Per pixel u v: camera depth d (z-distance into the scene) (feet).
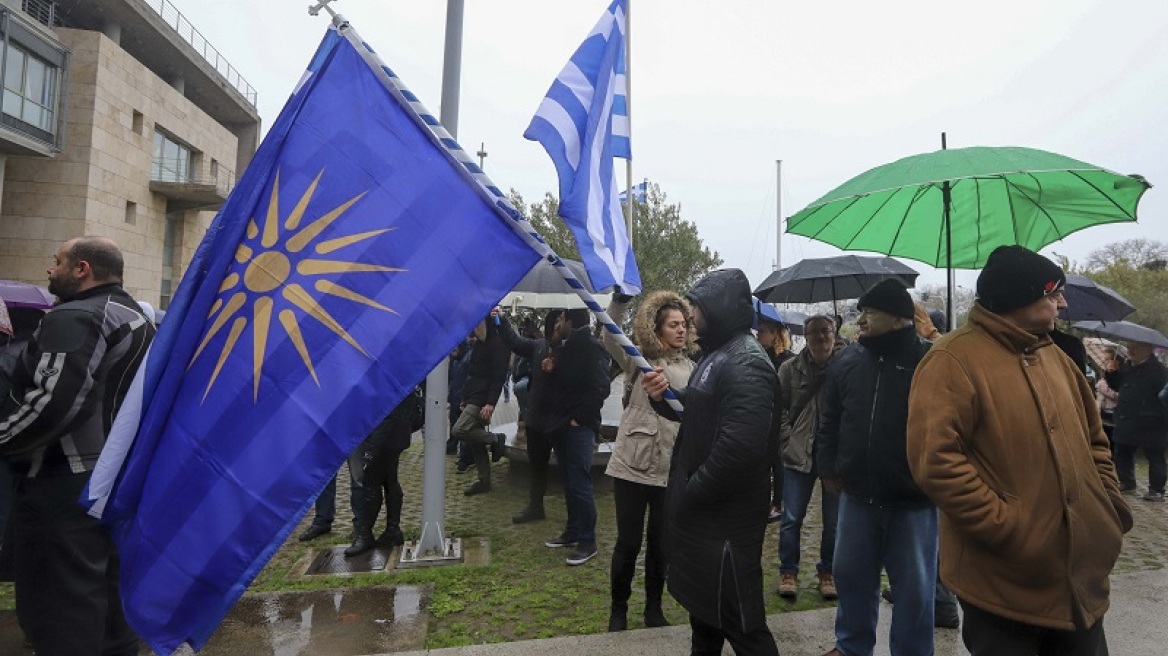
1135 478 26.99
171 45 110.22
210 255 7.83
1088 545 6.54
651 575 12.07
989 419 6.68
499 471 26.89
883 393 9.50
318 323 7.30
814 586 14.62
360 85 7.84
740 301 8.57
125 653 9.50
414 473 26.99
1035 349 6.91
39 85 81.71
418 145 7.63
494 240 7.46
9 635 11.87
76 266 9.21
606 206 10.52
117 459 7.39
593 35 10.34
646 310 12.50
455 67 15.99
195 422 7.25
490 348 22.25
